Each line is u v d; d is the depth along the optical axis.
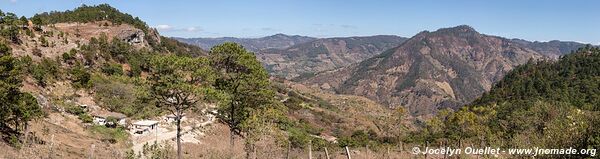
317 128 90.50
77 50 91.75
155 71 27.06
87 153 35.88
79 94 66.06
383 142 60.25
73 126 49.31
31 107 36.88
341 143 56.56
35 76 63.56
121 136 49.94
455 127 60.25
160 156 28.38
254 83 31.52
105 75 87.38
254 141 31.03
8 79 35.38
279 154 33.50
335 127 102.81
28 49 84.06
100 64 93.56
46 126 43.19
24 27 95.31
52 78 68.75
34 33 95.06
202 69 27.33
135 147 45.41
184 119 58.28
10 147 30.20
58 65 80.25
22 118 35.09
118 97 67.44
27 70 65.44
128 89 70.50
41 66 70.00
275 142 33.66
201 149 40.25
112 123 53.44
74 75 72.50
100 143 43.72
